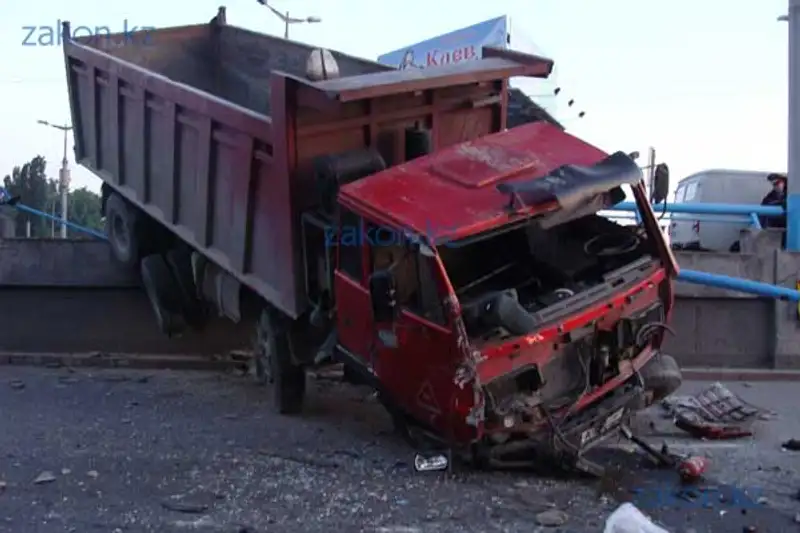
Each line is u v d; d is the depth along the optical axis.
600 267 7.62
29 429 8.42
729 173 19.36
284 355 9.07
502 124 9.48
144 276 10.83
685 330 11.49
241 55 12.33
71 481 6.91
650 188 7.87
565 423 6.95
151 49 12.19
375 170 7.80
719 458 7.61
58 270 11.59
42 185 48.09
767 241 11.64
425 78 7.92
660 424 8.78
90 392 10.09
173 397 9.95
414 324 6.78
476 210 6.76
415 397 7.09
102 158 11.47
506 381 6.65
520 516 6.21
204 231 9.56
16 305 11.72
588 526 5.98
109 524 6.00
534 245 7.59
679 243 17.66
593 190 6.90
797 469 7.30
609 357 7.09
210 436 8.34
